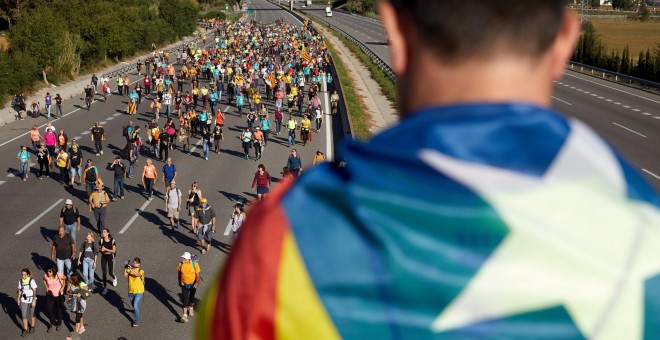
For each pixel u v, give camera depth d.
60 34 63.34
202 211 22.89
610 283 1.13
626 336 1.12
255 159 37.53
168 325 18.20
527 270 1.12
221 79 60.72
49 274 17.70
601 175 1.22
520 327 1.11
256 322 1.18
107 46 74.88
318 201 1.22
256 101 49.41
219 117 40.84
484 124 1.21
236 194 31.02
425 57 1.27
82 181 32.31
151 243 24.05
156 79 61.75
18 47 59.69
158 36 96.50
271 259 1.20
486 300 1.12
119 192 29.62
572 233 1.15
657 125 42.81
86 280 19.78
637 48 95.25
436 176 1.16
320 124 44.62
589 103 50.94
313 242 1.19
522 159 1.19
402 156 1.18
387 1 1.32
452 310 1.12
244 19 170.25
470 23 1.22
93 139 38.19
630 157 34.94
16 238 24.95
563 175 1.19
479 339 1.11
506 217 1.13
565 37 1.28
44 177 33.47
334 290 1.16
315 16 174.75
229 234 25.03
